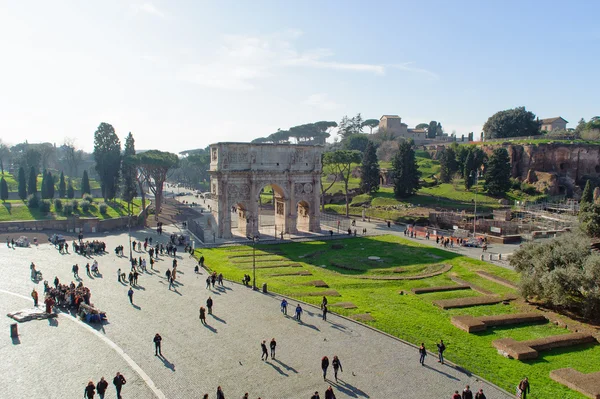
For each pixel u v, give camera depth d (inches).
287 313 1791.3
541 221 4023.1
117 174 4950.8
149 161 4382.4
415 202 5206.7
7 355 1385.3
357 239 3555.6
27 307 1820.9
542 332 1680.6
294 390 1202.6
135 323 1652.3
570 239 2098.9
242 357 1390.3
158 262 2637.8
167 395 1160.8
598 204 3041.3
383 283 2298.2
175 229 4094.5
